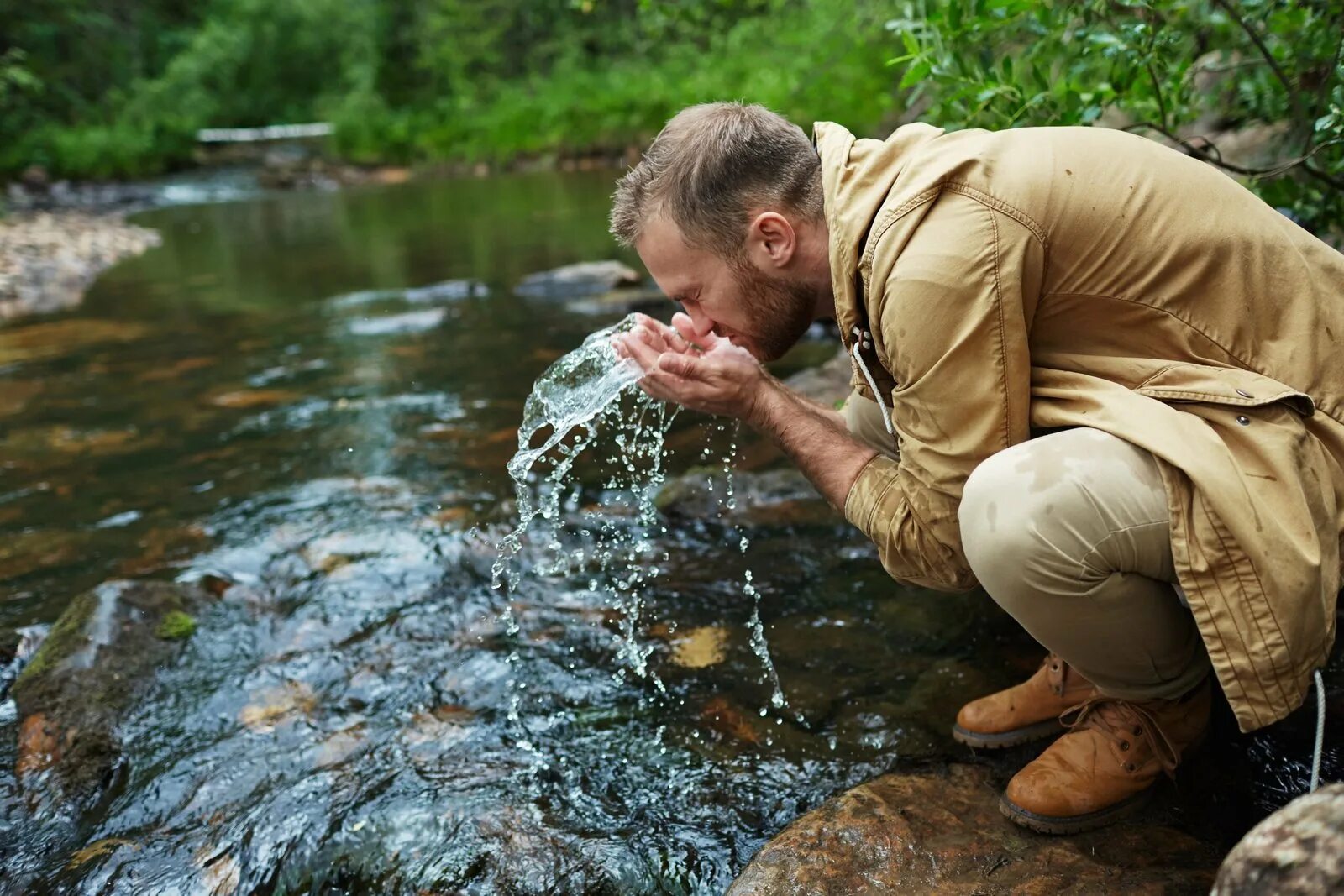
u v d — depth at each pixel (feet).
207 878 5.14
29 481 10.45
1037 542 4.42
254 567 8.32
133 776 5.90
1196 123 10.69
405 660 6.93
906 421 4.94
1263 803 5.06
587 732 6.12
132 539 8.91
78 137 51.29
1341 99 6.64
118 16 73.36
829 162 5.05
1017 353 4.58
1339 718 5.55
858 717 6.06
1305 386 4.52
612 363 5.80
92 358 15.61
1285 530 4.23
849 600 7.33
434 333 15.60
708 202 5.13
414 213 32.99
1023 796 5.01
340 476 10.06
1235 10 7.57
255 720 6.36
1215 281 4.56
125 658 6.93
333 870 5.18
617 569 8.00
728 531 8.47
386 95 69.00
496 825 5.36
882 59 26.58
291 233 30.12
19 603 7.86
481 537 8.56
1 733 6.33
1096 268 4.59
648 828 5.32
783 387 5.58
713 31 43.55
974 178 4.59
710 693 6.41
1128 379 4.66
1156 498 4.38
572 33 62.64
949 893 4.60
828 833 5.01
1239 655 4.25
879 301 4.78
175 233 31.94
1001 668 6.40
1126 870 4.65
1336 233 8.52
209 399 12.98
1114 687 4.83
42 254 25.72
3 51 61.41
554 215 29.17
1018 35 9.18
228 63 69.72
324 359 14.56
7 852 5.36
